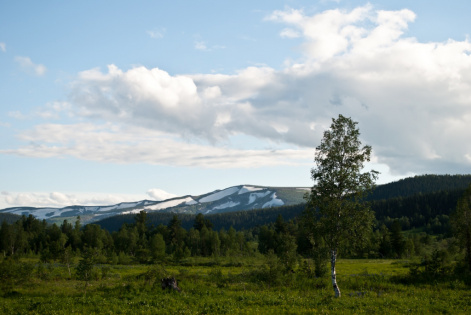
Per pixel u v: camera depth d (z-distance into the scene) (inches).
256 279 1831.9
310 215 1466.5
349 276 2023.9
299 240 4276.6
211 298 1283.2
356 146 1457.9
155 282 1557.6
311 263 2276.1
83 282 1937.7
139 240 6461.6
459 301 1208.8
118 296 1347.2
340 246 1384.1
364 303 1163.3
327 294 1454.2
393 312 1004.6
